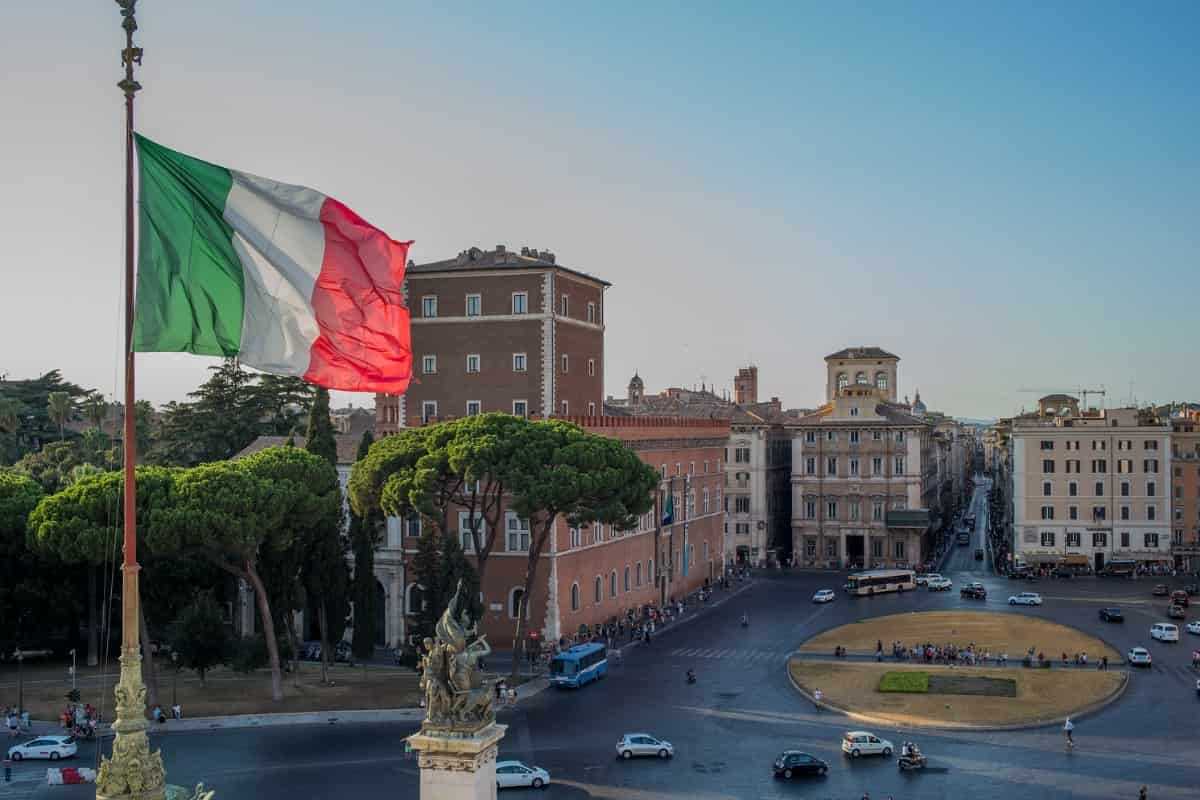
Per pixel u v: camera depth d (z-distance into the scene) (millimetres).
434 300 117688
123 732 22562
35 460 138000
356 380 28297
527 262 114938
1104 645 107812
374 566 109062
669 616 127438
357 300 28281
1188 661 101000
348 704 82625
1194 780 64938
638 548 128750
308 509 85000
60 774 64250
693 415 195000
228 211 26938
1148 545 165250
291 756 68875
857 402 177875
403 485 84750
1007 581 160500
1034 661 99875
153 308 25625
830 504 179125
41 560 92750
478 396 116062
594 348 127000
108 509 82250
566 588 107250
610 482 86438
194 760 67875
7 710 80375
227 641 86250
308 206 27859
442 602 88938
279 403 157375
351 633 112000
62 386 171750
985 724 78188
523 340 114875
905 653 103188
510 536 105125
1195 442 167750
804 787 63844
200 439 148375
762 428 181500
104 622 95812
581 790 63094
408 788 62000
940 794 62438
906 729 77500
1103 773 66500
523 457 85000
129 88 24484
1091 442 166500
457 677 27594
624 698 87000
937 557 197125
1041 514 168250
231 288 26766
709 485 157625
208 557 83125
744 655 104750
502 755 70438
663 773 66625
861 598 144125
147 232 25797
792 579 164875
